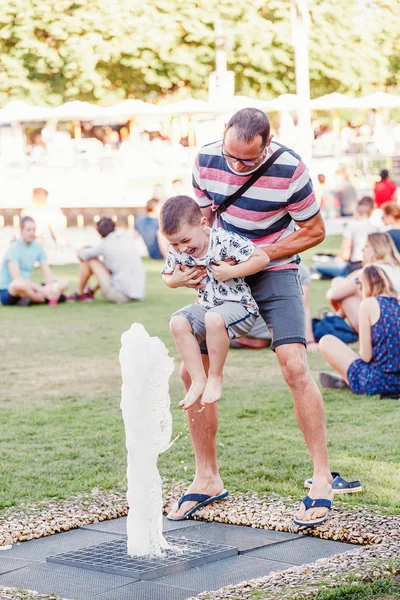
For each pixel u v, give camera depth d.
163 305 15.03
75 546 4.90
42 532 5.08
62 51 31.44
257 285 5.21
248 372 9.71
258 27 32.19
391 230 13.14
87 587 4.30
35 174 27.61
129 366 4.55
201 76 32.53
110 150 30.36
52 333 12.52
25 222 15.34
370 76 34.59
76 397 8.73
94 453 6.71
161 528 4.68
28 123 34.81
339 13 33.84
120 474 6.16
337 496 5.54
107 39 31.48
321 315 11.84
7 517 5.29
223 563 4.60
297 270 5.27
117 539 4.96
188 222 4.91
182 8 31.81
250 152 4.85
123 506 5.47
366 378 8.38
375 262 9.49
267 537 4.97
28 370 10.09
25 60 31.78
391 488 5.68
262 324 11.02
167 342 11.52
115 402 8.48
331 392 8.59
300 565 4.49
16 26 31.42
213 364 4.96
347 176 26.78
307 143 24.98
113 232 15.49
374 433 7.09
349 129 36.44
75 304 15.46
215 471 5.49
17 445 6.98
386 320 8.29
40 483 5.97
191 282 5.07
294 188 5.03
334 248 22.31
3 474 6.20
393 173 33.75
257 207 5.10
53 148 28.62
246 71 32.94
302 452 6.58
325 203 26.41
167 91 34.00
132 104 25.12
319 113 40.78
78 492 5.78
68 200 26.47
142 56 31.94
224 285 5.05
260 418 7.68
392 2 35.16
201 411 5.39
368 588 3.99
